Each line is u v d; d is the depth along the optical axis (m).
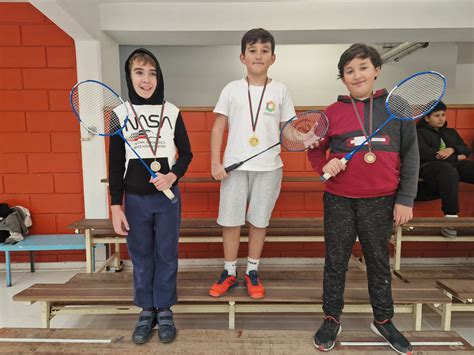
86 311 2.08
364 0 3.08
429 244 3.34
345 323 2.33
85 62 3.07
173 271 1.83
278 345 1.76
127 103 1.76
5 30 3.06
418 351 1.72
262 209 1.98
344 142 1.66
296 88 6.34
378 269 1.67
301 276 2.28
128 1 3.02
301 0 3.06
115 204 1.74
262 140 1.95
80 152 3.19
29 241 2.99
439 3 3.08
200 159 3.12
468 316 2.46
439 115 2.95
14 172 3.20
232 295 1.99
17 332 1.89
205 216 3.21
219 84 6.29
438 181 2.82
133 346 1.75
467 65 6.96
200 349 1.73
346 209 1.66
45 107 3.14
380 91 1.69
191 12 3.11
